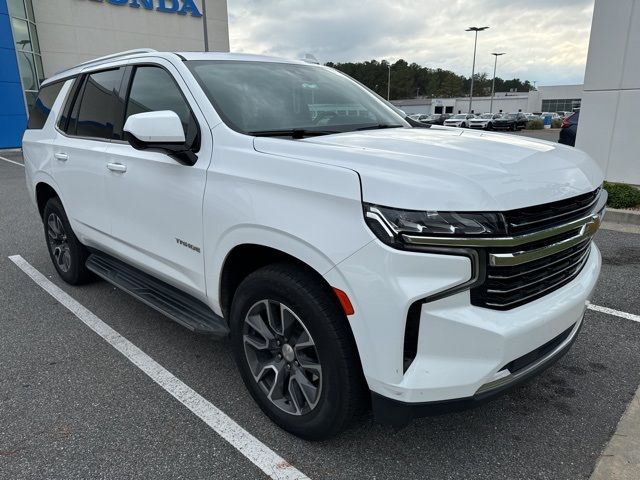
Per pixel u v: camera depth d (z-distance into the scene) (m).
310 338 2.27
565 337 2.43
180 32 27.95
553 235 2.11
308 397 2.38
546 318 2.11
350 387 2.19
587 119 9.39
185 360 3.34
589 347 3.48
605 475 2.26
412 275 1.89
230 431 2.61
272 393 2.55
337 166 2.11
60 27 23.83
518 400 2.88
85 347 3.53
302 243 2.13
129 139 2.66
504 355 1.97
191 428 2.63
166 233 2.99
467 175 1.98
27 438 2.55
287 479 2.28
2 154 18.41
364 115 3.34
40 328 3.83
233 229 2.46
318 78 3.57
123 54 3.71
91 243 4.06
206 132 2.72
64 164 4.05
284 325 2.40
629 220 7.03
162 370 3.21
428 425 2.66
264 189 2.32
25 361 3.34
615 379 3.08
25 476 2.29
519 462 2.38
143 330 3.79
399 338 1.94
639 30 8.55
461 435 2.58
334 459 2.40
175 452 2.45
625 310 4.07
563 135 12.37
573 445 2.49
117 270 3.79
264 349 2.57
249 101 2.93
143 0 26.16
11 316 4.05
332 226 2.04
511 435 2.57
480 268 1.92
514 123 45.91
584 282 2.48
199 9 28.41
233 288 2.76
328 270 2.06
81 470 2.33
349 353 2.16
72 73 4.36
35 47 22.61
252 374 2.64
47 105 4.65
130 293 3.40
